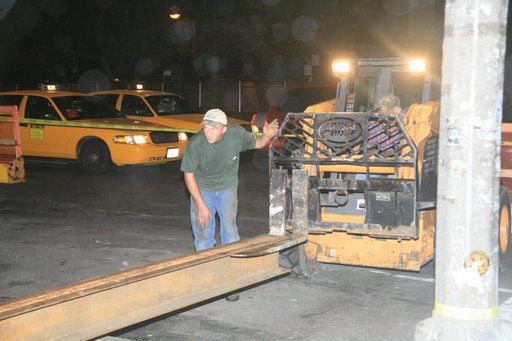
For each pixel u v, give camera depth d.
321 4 30.64
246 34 30.98
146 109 15.95
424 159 6.32
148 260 7.88
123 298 4.42
